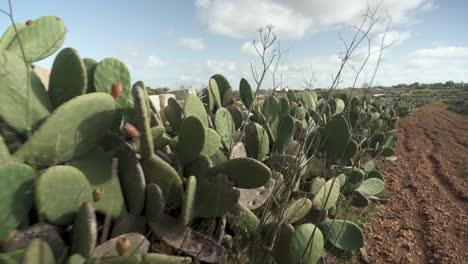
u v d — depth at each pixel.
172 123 3.29
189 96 3.01
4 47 2.48
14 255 1.46
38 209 1.66
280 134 3.89
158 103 3.63
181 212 2.18
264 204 3.05
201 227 2.43
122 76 2.44
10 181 1.61
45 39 2.58
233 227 2.58
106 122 2.06
